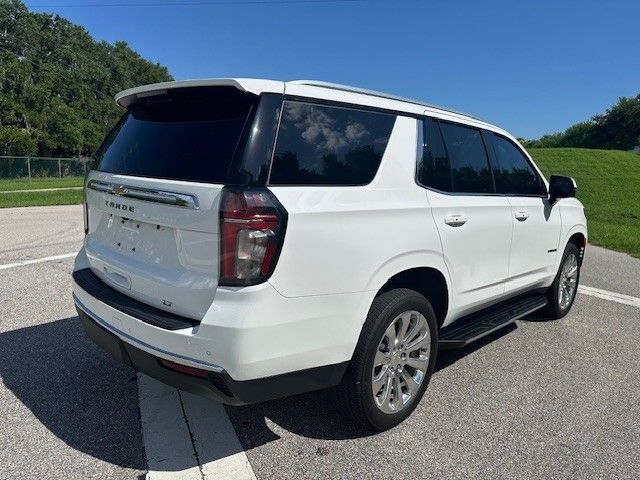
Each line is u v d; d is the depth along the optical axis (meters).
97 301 2.88
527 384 3.81
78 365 3.79
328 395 2.99
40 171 39.12
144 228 2.76
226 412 3.21
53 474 2.55
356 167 2.81
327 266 2.56
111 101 74.44
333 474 2.64
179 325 2.43
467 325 3.87
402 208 2.96
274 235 2.35
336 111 2.80
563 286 5.42
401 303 2.93
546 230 4.68
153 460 2.69
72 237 9.11
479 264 3.71
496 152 4.12
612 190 27.05
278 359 2.44
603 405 3.51
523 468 2.75
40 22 73.19
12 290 5.60
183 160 2.62
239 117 2.52
